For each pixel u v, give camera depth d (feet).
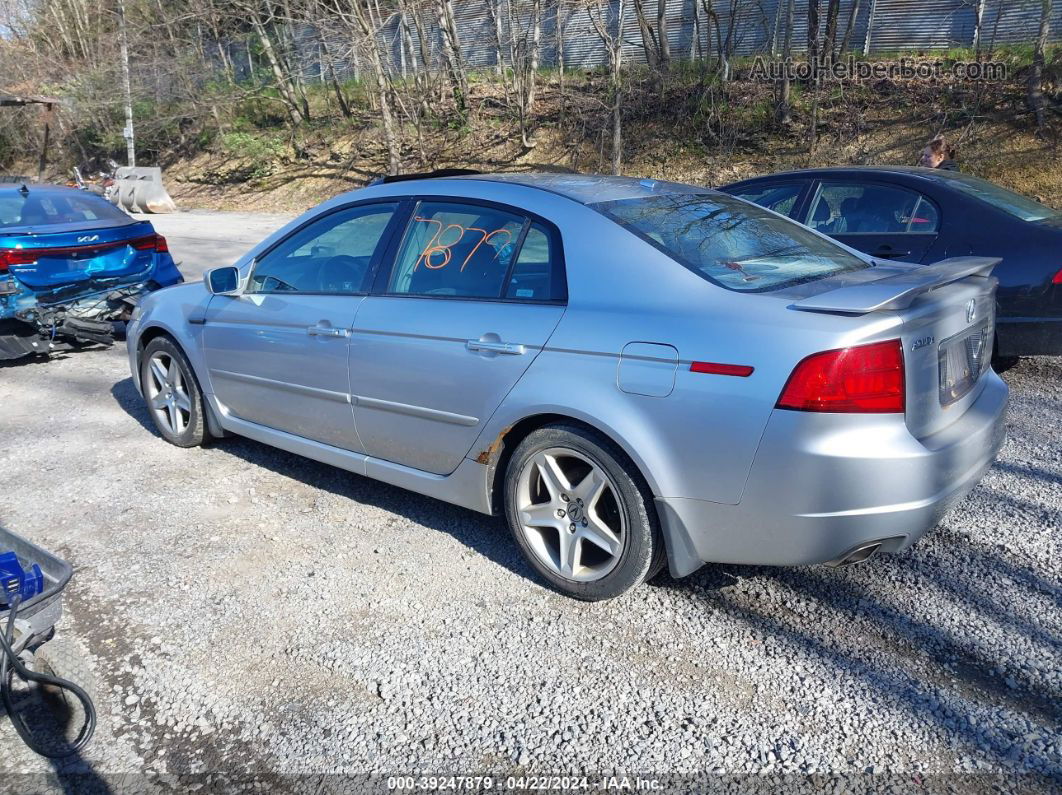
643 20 72.13
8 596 8.16
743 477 9.46
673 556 10.36
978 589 11.34
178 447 17.04
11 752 8.74
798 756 8.43
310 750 8.68
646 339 10.03
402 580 11.85
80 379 22.43
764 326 9.38
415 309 12.32
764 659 9.96
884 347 9.05
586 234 11.07
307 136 90.38
